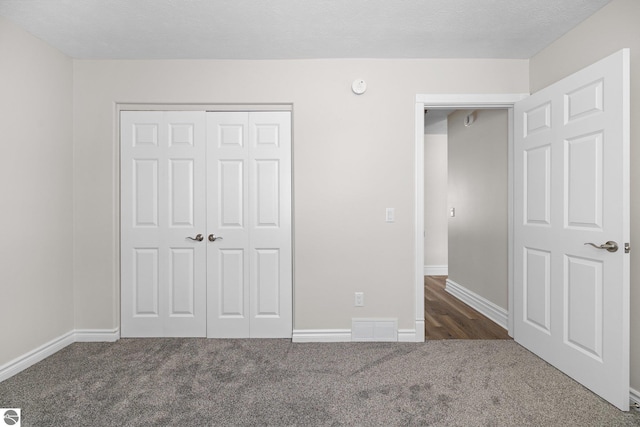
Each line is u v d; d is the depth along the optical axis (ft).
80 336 9.18
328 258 9.25
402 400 6.41
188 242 9.45
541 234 8.05
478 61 9.20
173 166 9.43
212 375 7.34
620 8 6.47
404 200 9.25
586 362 6.77
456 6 6.83
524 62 9.23
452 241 14.56
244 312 9.51
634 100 6.24
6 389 6.76
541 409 6.12
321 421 5.79
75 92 9.12
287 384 6.97
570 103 7.16
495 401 6.37
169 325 9.49
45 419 5.80
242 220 9.47
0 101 7.04
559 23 7.47
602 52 6.89
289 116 9.43
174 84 9.20
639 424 5.68
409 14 7.11
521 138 8.81
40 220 8.07
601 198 6.39
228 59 9.19
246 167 9.43
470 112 12.51
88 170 9.16
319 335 9.23
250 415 5.94
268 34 7.89
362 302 9.27
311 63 9.20
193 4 6.73
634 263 6.29
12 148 7.34
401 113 9.21
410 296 9.30
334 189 9.25
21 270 7.57
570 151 7.14
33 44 7.84
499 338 9.50
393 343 9.13
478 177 12.08
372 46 8.51
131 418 5.84
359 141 9.22
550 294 7.77
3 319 7.16
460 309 12.32
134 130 9.40
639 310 6.19
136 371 7.51
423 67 9.21
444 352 8.55
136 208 9.43
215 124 9.41
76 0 6.55
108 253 9.20
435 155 19.12
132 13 7.02
